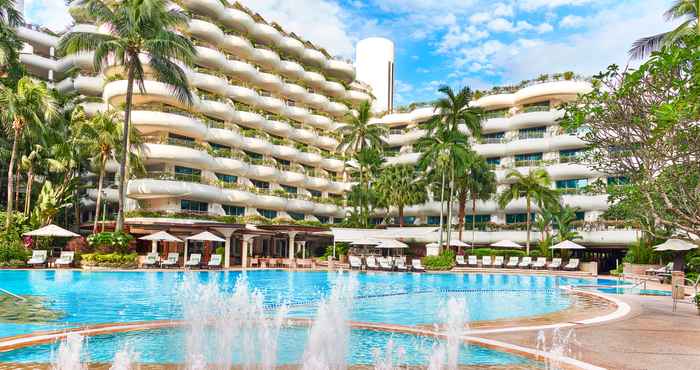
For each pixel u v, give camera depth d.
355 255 45.53
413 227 53.19
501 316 15.12
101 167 37.34
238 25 55.97
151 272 28.64
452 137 43.06
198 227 35.59
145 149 42.12
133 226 39.78
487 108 59.03
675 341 9.80
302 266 39.84
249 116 53.03
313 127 64.31
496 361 8.23
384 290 23.19
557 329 11.17
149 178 42.19
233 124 51.75
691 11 25.19
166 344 9.16
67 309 14.16
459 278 32.81
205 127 46.66
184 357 8.23
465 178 49.00
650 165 8.17
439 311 15.94
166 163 45.28
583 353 8.62
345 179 64.69
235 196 49.03
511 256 44.78
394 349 9.16
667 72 7.48
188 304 14.69
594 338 10.08
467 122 43.62
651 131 7.88
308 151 60.84
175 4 49.28
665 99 7.78
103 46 29.00
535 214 52.44
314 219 59.34
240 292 11.92
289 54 63.66
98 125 36.91
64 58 51.94
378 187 53.28
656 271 31.59
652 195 9.68
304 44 66.06
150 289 19.98
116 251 29.89
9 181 31.72
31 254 29.83
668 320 12.81
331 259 41.38
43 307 14.50
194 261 32.50
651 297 19.16
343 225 53.41
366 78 81.56
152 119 42.62
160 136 45.38
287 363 8.01
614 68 8.44
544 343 9.48
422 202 53.00
